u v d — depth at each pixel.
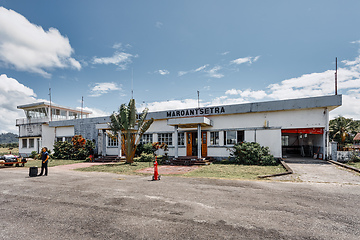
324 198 6.58
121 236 4.21
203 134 19.08
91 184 9.18
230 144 17.92
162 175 11.52
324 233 4.26
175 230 4.44
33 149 30.47
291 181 9.22
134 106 17.53
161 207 5.90
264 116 16.72
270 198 6.64
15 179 10.71
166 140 20.70
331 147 14.90
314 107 15.02
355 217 5.06
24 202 6.60
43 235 4.31
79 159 22.47
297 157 18.38
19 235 4.32
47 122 29.41
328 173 10.88
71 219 5.15
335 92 15.58
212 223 4.78
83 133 25.09
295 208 5.70
